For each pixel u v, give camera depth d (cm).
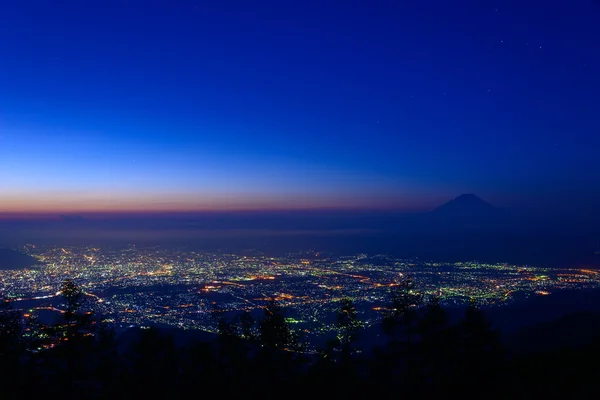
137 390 1605
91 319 1664
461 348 1662
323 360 1798
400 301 1806
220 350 1780
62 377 1571
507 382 1504
